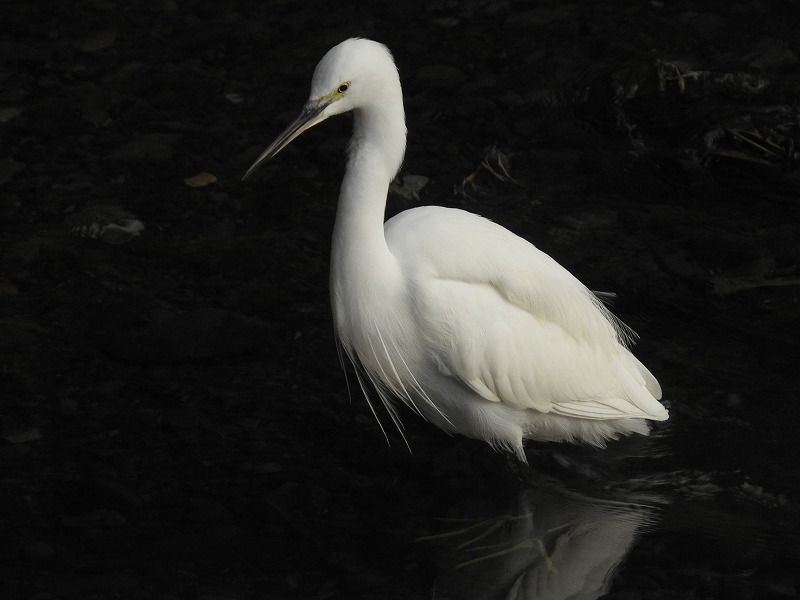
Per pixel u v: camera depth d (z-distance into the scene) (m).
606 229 12.66
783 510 9.16
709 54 15.49
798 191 13.20
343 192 9.03
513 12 16.55
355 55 8.62
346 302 9.28
